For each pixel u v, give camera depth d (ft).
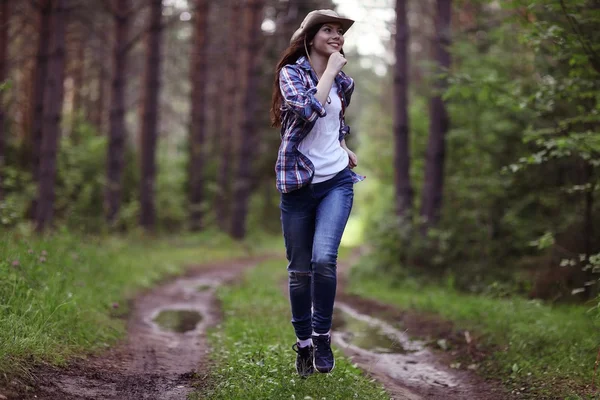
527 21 20.45
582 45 18.35
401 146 43.37
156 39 64.49
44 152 41.65
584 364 14.60
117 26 56.80
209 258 55.36
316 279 11.23
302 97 10.96
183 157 100.42
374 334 22.18
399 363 17.61
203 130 81.10
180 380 13.38
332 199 11.41
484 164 37.58
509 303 22.06
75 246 26.18
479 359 17.24
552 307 25.03
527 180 34.83
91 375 12.94
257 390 11.59
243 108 72.33
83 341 15.55
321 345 11.68
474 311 22.93
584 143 18.88
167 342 18.76
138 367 14.62
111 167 57.57
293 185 11.27
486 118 35.99
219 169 88.58
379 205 99.76
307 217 11.64
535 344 16.88
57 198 54.65
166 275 39.04
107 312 21.18
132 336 18.92
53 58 41.88
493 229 37.76
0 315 13.66
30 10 58.65
